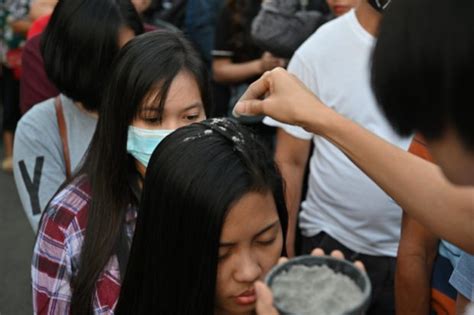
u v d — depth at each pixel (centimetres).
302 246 299
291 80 169
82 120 273
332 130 162
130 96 204
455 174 111
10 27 589
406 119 110
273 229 157
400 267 231
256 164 154
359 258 270
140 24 268
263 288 119
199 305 154
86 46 256
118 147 205
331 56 264
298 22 374
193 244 152
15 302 444
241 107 172
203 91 217
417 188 157
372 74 112
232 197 148
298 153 289
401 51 106
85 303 194
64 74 261
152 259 160
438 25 103
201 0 476
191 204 151
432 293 234
